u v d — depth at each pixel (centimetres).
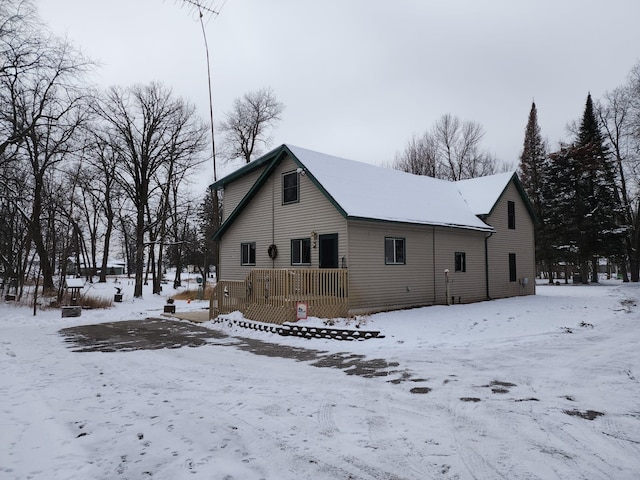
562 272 5028
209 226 4116
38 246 2541
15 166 2255
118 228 3841
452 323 1291
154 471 402
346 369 793
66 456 438
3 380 741
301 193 1659
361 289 1490
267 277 1342
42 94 2159
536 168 4209
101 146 2709
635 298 2117
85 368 826
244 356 927
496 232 2155
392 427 499
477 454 425
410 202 1811
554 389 637
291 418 534
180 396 634
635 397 595
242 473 394
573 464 401
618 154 3594
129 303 2347
